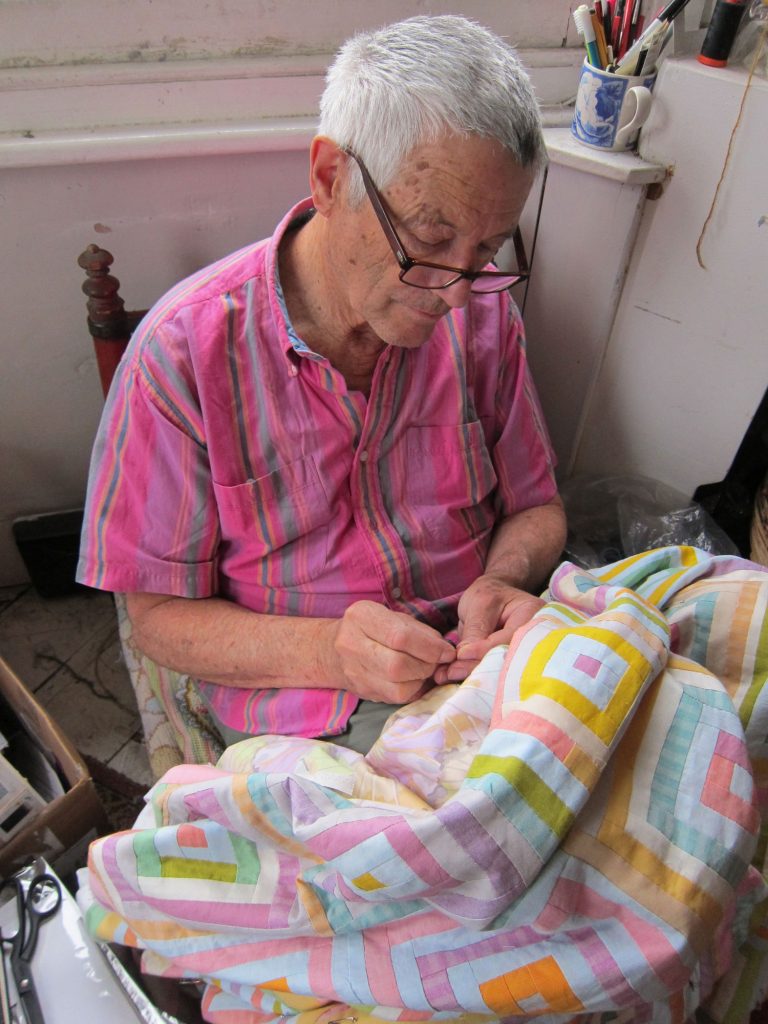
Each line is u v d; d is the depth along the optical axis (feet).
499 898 2.01
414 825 2.03
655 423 4.13
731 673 2.65
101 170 3.58
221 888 2.44
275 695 3.08
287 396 2.81
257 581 3.13
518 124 2.09
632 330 3.92
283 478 2.92
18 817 3.24
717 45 3.14
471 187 2.10
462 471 3.29
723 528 4.23
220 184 3.81
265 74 3.62
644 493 4.31
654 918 2.05
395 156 2.11
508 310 3.33
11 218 3.60
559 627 2.53
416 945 2.23
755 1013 2.97
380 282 2.40
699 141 3.28
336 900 2.31
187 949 2.52
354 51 2.28
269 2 3.47
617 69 3.30
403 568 3.18
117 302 3.64
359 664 2.76
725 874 2.10
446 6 3.74
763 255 3.34
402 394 3.02
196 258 4.04
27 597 5.04
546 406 4.48
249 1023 2.54
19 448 4.43
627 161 3.45
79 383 4.29
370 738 2.85
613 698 2.19
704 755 2.23
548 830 2.03
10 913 2.92
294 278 2.84
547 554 3.53
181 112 3.60
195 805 2.43
